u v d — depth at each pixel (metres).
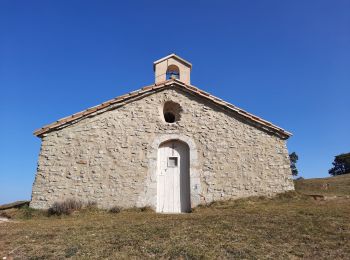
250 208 11.14
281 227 8.12
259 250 6.52
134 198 12.05
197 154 12.80
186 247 6.58
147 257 6.13
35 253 6.47
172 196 12.53
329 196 12.89
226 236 7.37
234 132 13.19
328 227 8.13
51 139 12.31
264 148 13.14
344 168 41.47
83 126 12.57
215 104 13.45
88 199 11.84
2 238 7.65
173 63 15.27
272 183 12.79
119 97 12.91
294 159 40.78
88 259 6.05
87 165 12.18
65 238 7.50
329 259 6.08
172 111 13.80
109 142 12.52
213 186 12.49
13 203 16.52
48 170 12.00
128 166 12.35
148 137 12.80
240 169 12.79
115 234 7.72
